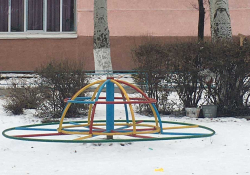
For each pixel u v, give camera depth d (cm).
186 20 2094
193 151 735
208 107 1116
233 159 668
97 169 600
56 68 1141
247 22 2095
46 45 2098
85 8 2086
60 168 610
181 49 1119
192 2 2092
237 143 800
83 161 657
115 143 785
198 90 1154
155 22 2092
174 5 2092
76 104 1145
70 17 2155
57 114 1138
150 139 704
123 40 2084
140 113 1195
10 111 1206
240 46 1084
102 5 1659
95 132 753
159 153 719
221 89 1132
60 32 2112
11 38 2098
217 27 1251
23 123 1054
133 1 2086
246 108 1141
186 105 1160
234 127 984
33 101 1194
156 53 1147
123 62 2080
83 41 2091
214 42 1136
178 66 1133
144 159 670
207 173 579
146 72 1159
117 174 572
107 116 791
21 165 632
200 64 1123
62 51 2094
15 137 718
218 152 723
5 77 1622
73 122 900
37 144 793
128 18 2089
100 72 1605
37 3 2166
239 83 1112
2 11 2161
